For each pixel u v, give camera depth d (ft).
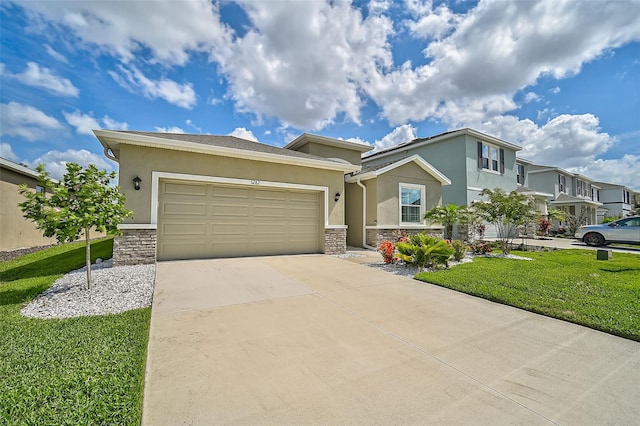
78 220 17.07
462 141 59.88
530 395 8.57
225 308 15.81
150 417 7.27
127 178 26.37
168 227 28.84
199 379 9.05
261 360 10.34
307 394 8.43
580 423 7.41
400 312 15.76
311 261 31.12
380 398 8.31
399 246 28.86
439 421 7.40
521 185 82.58
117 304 16.29
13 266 30.68
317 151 52.29
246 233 32.78
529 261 32.86
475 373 9.75
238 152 30.04
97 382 8.48
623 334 12.78
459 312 15.88
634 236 46.09
